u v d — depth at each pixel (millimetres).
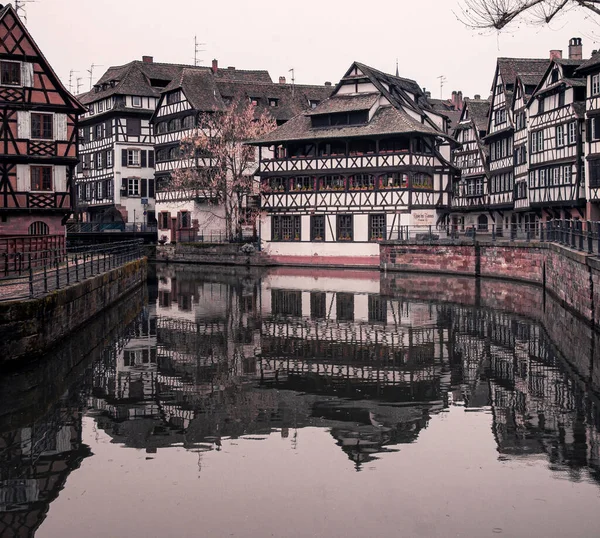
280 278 39438
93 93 65312
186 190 53875
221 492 9219
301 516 8500
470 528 8141
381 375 15461
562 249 24141
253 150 51344
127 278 29812
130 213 60250
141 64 62844
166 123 56688
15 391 13891
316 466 10062
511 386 14328
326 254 47438
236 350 18266
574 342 18703
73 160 31328
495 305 26031
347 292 31422
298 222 48625
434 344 18875
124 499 9023
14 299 15086
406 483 9438
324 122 47281
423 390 14148
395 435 11398
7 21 30438
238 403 13289
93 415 12469
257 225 51250
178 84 54375
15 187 30500
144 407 12969
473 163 56562
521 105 47438
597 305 18750
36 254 29266
